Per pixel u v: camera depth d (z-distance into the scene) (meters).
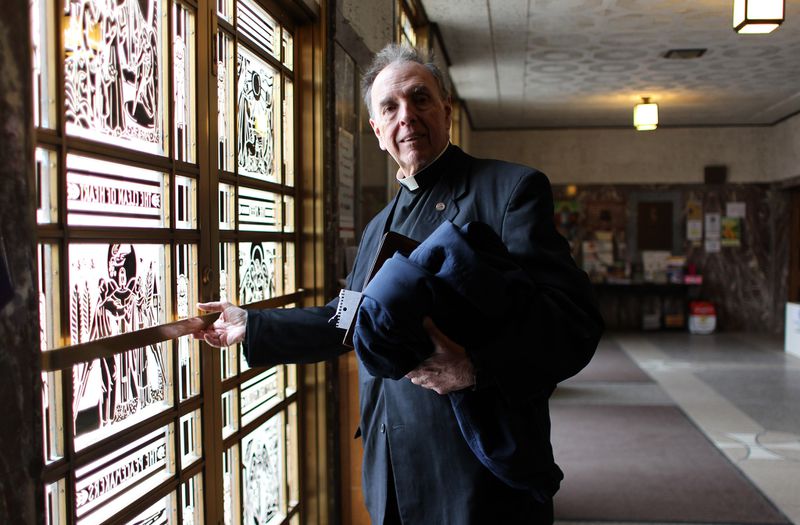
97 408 1.11
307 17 2.20
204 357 1.49
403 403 1.29
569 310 1.13
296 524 2.26
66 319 1.01
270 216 2.00
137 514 1.22
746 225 9.66
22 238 0.79
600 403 5.33
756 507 3.18
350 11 2.60
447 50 5.75
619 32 5.24
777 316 9.50
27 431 0.79
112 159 1.14
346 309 1.35
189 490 1.42
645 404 5.28
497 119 9.38
